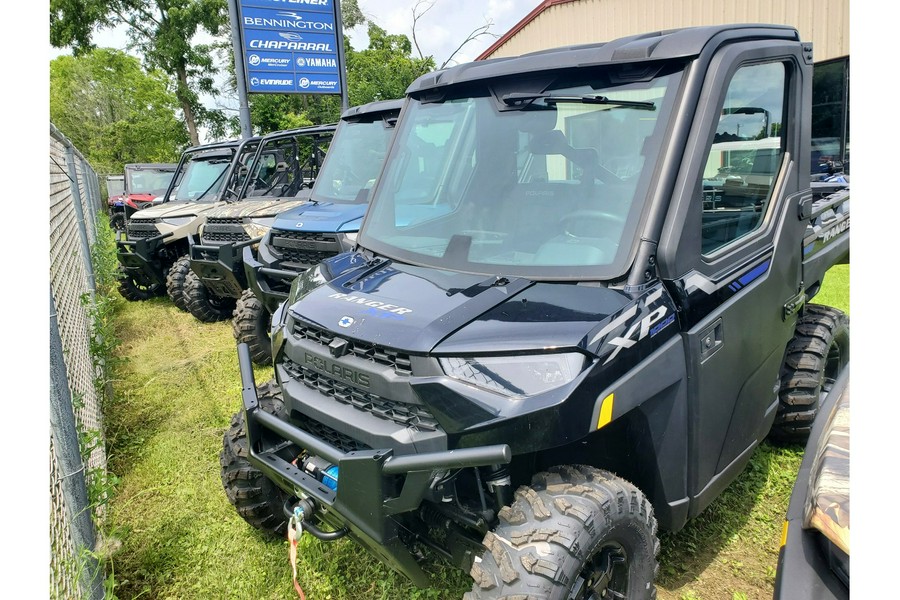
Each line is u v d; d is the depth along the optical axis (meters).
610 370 2.03
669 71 2.43
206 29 31.92
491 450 1.83
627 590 2.19
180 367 6.18
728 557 2.94
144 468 4.19
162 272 9.12
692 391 2.33
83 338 5.00
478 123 2.89
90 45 32.66
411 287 2.46
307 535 3.21
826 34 9.88
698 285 2.35
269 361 6.14
